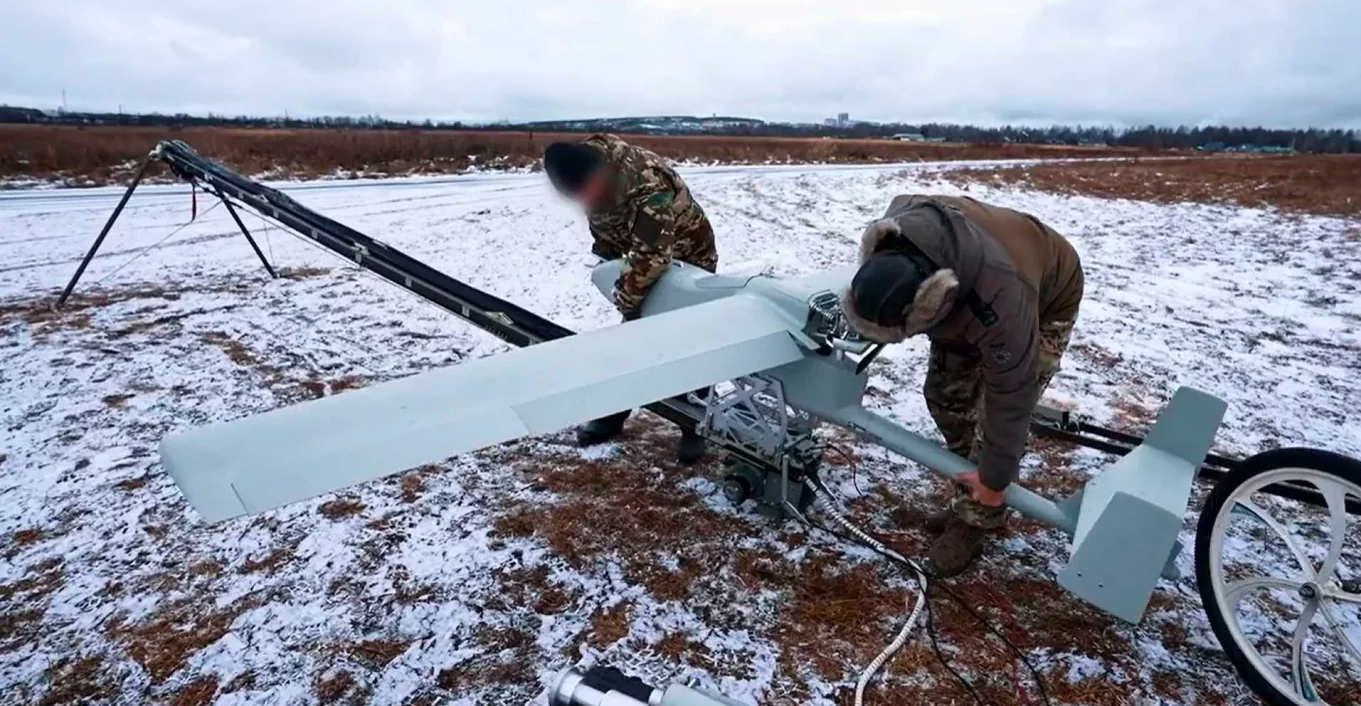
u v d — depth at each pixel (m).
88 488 3.44
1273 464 2.23
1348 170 26.16
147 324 5.75
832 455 4.04
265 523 3.22
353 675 2.38
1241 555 3.21
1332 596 2.19
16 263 7.54
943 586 2.90
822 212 13.30
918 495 3.64
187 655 2.45
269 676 2.37
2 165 15.12
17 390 4.46
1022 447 2.39
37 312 5.95
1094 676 2.45
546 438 4.16
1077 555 2.25
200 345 5.34
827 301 2.83
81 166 15.88
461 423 2.01
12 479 3.49
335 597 2.75
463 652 2.49
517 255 8.73
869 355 2.83
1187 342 6.46
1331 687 2.40
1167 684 2.42
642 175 3.32
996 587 2.92
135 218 10.29
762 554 3.08
